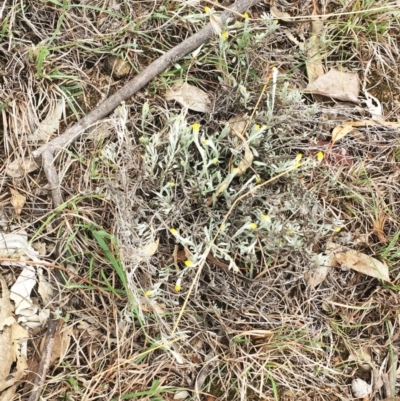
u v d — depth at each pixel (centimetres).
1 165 71
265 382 72
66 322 68
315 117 79
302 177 76
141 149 73
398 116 82
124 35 76
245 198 71
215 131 74
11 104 71
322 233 72
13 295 68
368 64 82
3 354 65
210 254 71
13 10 72
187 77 76
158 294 69
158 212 70
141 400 69
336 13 81
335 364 75
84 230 71
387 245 78
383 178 80
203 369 71
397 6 83
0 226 70
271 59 80
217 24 71
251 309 73
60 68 74
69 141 71
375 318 77
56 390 67
